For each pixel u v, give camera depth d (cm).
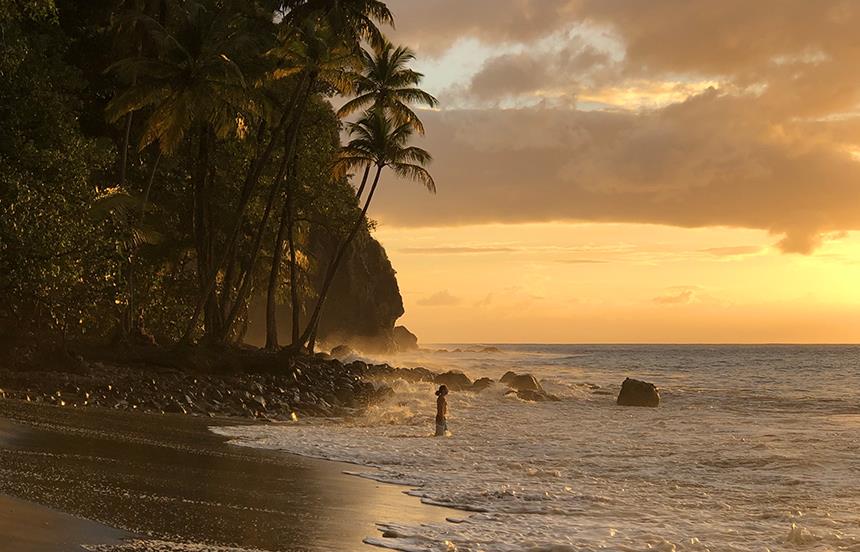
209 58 3244
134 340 3481
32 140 2891
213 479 1233
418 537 984
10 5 2464
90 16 3856
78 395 2486
